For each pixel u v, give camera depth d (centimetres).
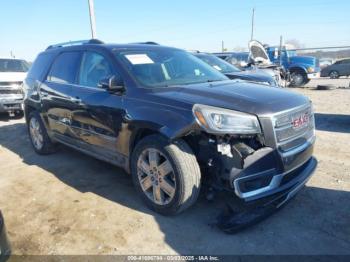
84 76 436
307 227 317
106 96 382
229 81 407
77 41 535
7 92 902
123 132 359
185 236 308
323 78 2730
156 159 330
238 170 291
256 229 317
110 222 337
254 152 292
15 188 434
